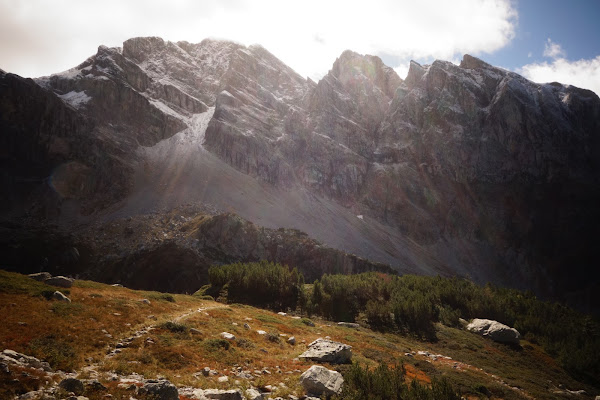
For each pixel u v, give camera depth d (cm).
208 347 3011
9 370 1700
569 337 8594
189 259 19012
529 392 4838
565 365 7281
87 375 2028
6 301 3033
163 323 3378
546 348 8062
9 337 2278
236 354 3061
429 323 8256
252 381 2541
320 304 9231
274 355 3409
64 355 2241
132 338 2897
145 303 4325
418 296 9181
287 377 2773
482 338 8050
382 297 9869
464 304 9938
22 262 17525
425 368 4300
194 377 2361
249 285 9438
